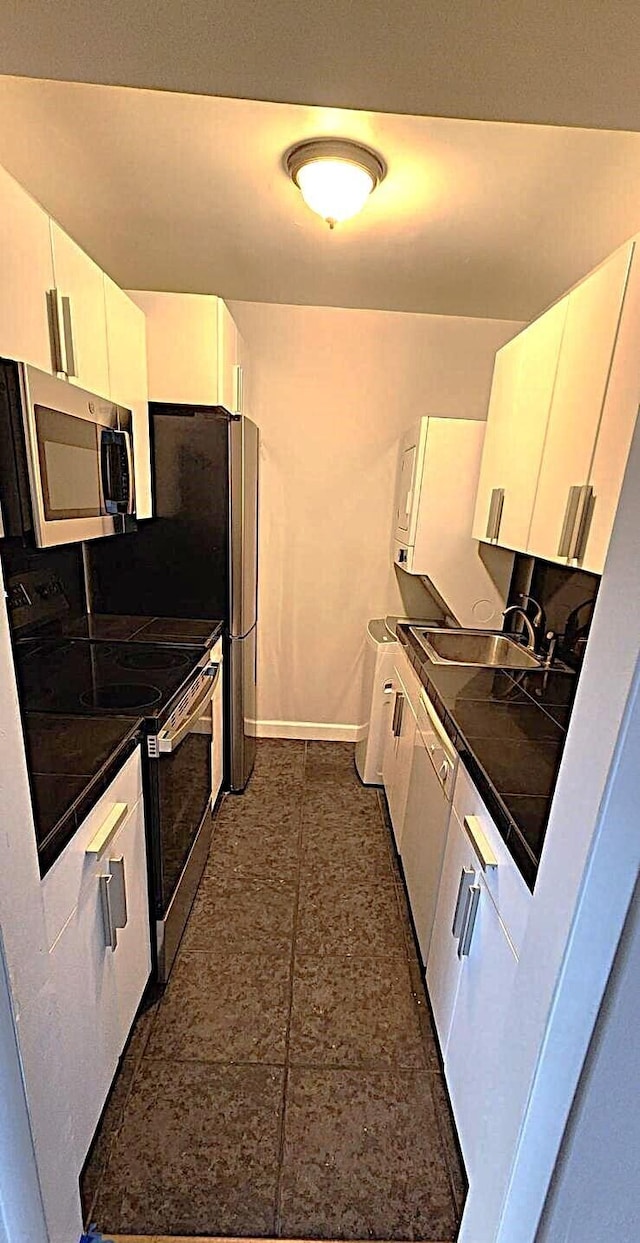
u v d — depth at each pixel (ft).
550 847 2.59
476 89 2.66
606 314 4.10
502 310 8.91
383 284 8.16
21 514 4.14
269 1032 5.16
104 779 3.91
